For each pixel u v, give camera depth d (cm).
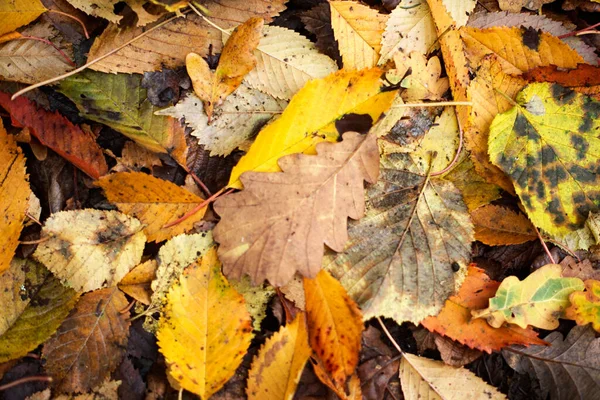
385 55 56
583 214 56
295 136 53
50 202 54
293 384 51
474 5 57
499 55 57
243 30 54
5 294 53
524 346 55
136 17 55
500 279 57
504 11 58
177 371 52
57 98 55
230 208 52
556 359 55
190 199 54
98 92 55
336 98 53
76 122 55
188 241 54
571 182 56
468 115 56
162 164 55
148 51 55
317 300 53
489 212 56
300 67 56
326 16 57
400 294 54
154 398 53
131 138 55
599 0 57
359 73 53
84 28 55
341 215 53
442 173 56
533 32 56
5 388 52
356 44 56
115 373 53
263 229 52
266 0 56
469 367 55
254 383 52
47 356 52
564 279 55
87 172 54
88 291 53
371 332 55
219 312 52
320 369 53
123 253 53
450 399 54
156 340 54
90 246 53
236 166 53
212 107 55
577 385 55
